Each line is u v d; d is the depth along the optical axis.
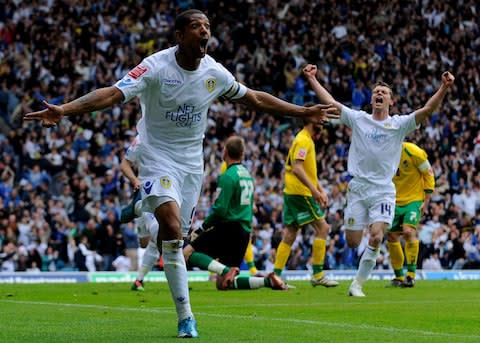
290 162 12.30
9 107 23.56
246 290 10.96
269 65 28.06
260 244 20.69
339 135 25.83
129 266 19.00
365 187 10.42
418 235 22.00
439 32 30.97
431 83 29.67
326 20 29.88
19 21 25.03
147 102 5.73
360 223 10.52
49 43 25.14
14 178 21.53
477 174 27.05
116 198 20.78
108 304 8.38
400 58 29.86
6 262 18.41
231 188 11.03
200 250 11.19
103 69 25.27
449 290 11.50
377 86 10.48
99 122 23.36
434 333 5.66
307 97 27.95
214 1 28.78
